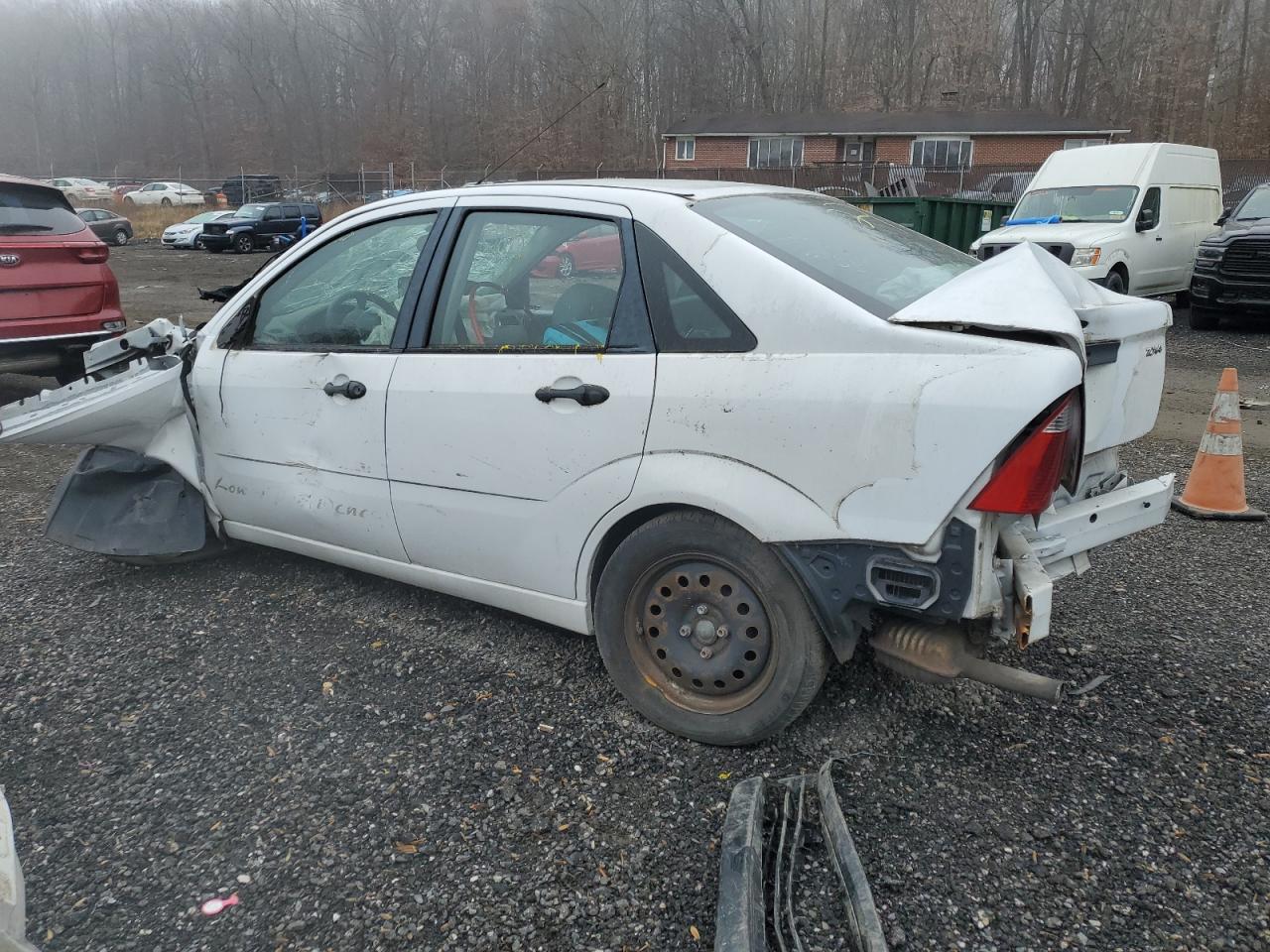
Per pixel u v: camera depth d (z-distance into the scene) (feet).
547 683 11.18
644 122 150.30
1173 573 14.34
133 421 13.35
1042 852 8.29
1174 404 27.17
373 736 10.15
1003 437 7.88
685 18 167.73
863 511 8.48
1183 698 10.75
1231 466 16.72
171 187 168.35
